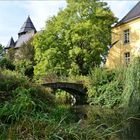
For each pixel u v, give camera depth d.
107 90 19.58
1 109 7.17
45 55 34.78
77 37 34.00
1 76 10.97
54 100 12.26
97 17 35.72
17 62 38.78
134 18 34.75
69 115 9.63
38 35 36.12
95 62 34.31
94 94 21.59
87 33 34.50
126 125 11.04
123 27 36.44
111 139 7.83
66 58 34.97
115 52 36.75
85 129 7.18
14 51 54.00
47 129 6.54
